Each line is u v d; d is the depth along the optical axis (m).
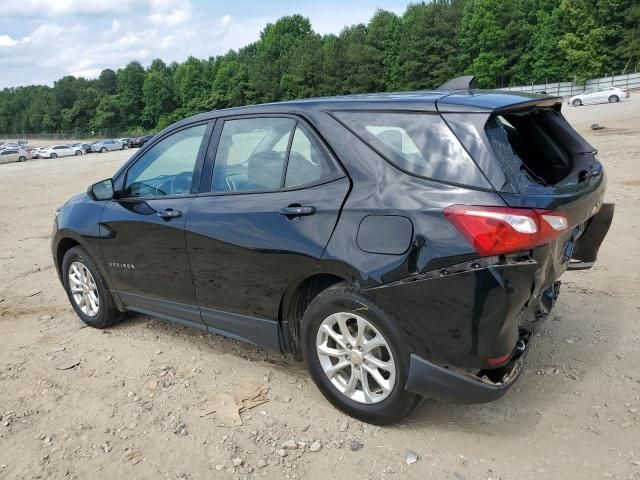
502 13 73.25
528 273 2.68
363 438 3.13
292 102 3.57
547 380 3.59
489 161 2.72
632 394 3.36
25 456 3.16
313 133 3.30
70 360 4.33
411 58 81.44
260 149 3.56
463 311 2.73
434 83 80.38
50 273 7.04
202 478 2.91
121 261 4.38
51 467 3.05
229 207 3.58
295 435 3.20
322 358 3.30
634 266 5.53
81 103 134.88
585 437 3.01
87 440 3.28
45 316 5.37
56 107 140.00
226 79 110.81
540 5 74.19
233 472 2.94
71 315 5.37
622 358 3.77
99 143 65.25
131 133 122.62
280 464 2.97
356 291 3.03
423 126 2.94
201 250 3.72
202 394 3.71
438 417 3.28
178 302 4.07
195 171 3.89
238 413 3.45
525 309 3.02
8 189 19.58
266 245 3.35
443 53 79.81
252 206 3.46
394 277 2.86
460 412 3.32
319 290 3.40
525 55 73.00
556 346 4.01
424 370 2.90
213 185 3.79
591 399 3.34
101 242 4.47
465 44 77.69
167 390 3.79
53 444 3.26
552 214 2.66
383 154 3.02
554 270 3.06
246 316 3.64
